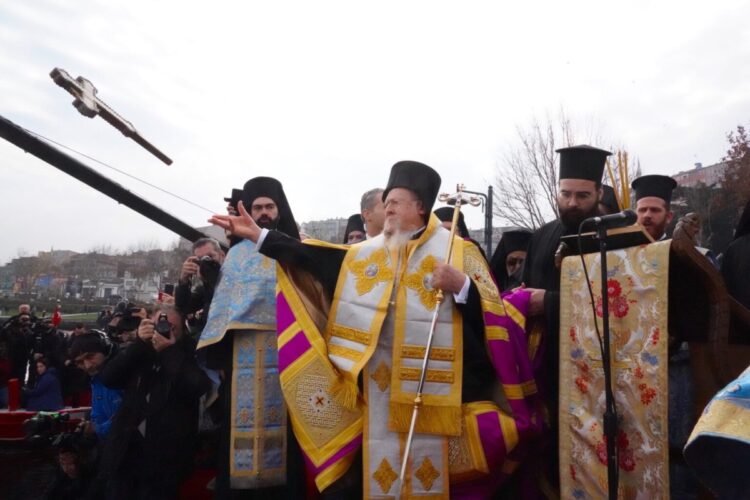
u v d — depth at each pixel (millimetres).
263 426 4062
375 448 3510
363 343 3641
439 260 3744
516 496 3799
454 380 3547
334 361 3662
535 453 3775
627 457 3146
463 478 3508
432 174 3947
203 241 5117
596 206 3914
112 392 5418
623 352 3209
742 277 3445
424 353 3582
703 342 3123
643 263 3176
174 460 4590
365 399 3604
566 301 3520
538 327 3943
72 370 11273
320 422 3641
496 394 3734
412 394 3523
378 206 4910
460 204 3865
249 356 4152
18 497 7395
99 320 12500
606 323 3045
